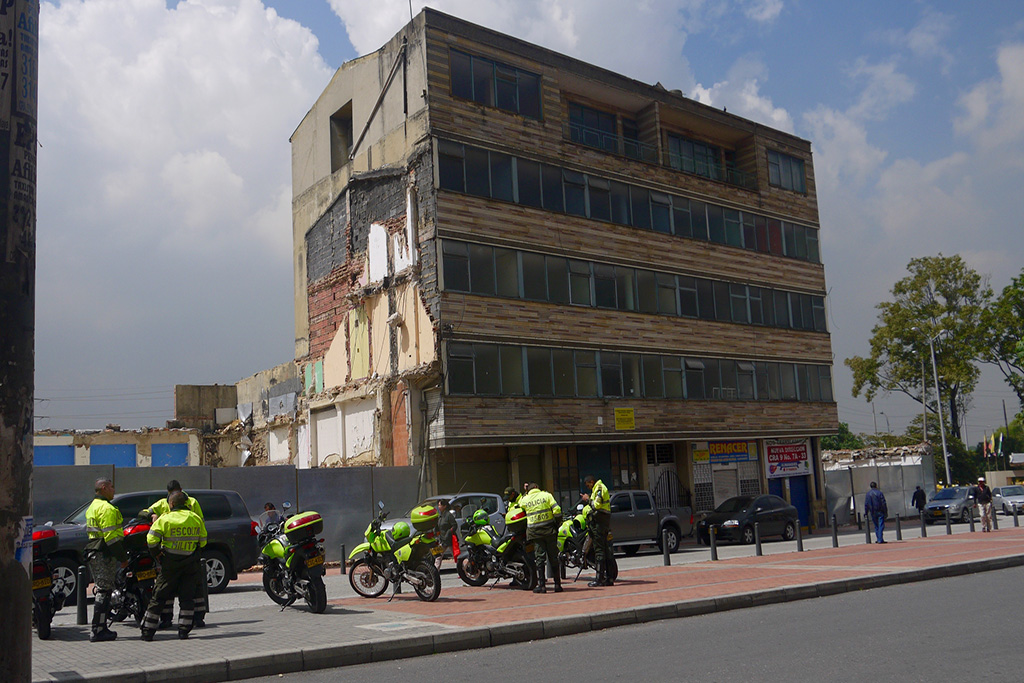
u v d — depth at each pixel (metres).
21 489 5.30
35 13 5.73
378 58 30.52
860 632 10.30
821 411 39.66
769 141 39.69
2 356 5.30
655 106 34.91
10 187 5.44
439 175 27.42
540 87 30.70
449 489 27.66
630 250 32.56
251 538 18.00
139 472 22.69
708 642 9.98
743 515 29.92
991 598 13.10
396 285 28.92
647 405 32.06
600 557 15.69
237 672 8.84
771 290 38.41
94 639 10.48
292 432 34.59
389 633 10.30
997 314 56.94
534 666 8.91
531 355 28.88
